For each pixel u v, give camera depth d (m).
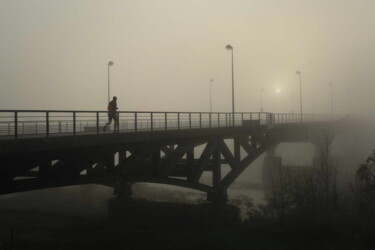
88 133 20.08
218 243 25.28
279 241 25.16
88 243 26.27
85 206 39.91
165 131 24.25
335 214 29.84
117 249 24.83
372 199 31.95
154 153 25.86
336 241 24.59
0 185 15.70
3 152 13.76
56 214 36.72
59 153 17.94
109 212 36.78
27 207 39.66
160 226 31.48
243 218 33.31
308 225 27.31
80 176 19.39
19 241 26.92
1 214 36.56
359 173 33.03
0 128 20.02
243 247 24.06
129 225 32.19
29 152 14.80
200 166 31.41
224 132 33.69
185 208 35.19
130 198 41.03
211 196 34.75
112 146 21.06
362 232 26.05
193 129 27.95
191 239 26.72
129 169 26.83
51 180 17.72
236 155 38.38
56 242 26.72
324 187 39.91
